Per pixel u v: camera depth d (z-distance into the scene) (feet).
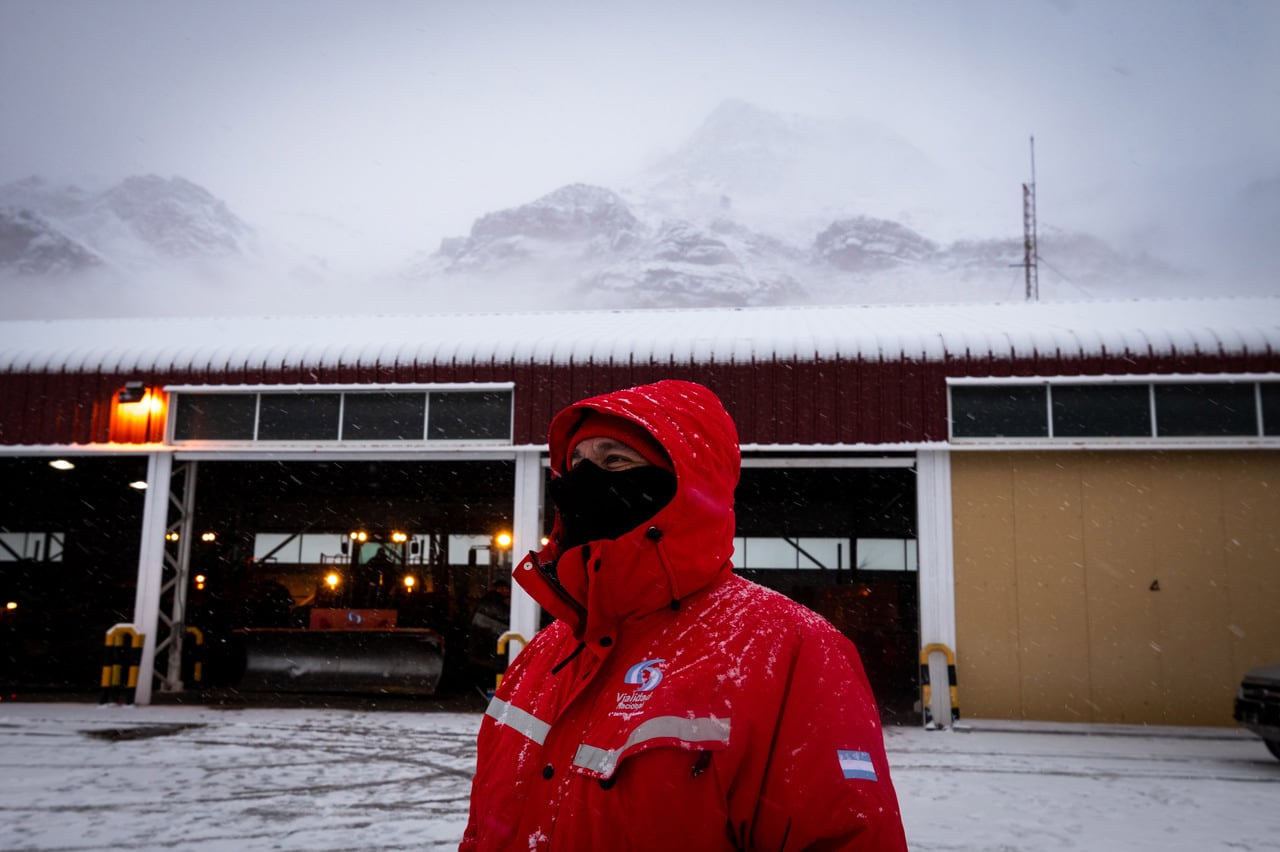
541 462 44.09
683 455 4.94
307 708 42.91
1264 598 39.91
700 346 43.60
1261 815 21.72
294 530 69.21
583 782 4.45
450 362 44.83
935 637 40.45
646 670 4.65
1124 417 41.11
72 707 42.14
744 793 4.30
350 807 21.59
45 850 17.51
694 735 4.27
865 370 42.52
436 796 22.99
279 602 61.41
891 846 4.14
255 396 45.85
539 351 44.45
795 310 55.11
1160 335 41.24
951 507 41.55
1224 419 40.60
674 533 4.83
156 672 45.47
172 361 46.11
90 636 59.21
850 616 48.44
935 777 26.81
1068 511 41.22
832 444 42.16
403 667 48.03
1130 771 28.07
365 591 66.03
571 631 5.54
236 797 22.63
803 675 4.54
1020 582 40.83
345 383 45.09
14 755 28.81
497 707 5.69
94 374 46.32
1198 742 35.53
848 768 4.25
